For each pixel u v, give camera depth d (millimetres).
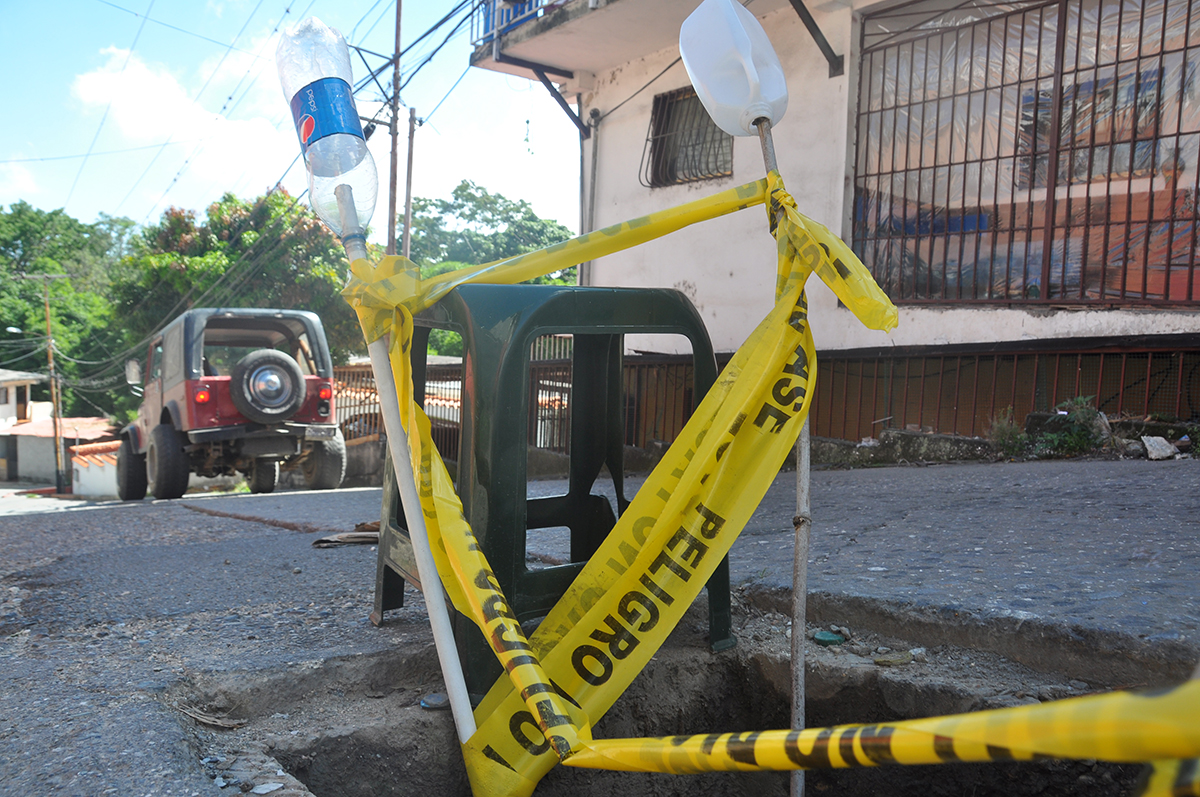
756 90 1929
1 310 38969
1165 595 2148
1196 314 5094
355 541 4035
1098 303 5566
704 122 8469
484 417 1898
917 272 6727
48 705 1804
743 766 1089
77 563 3695
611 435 2641
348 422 14680
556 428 9312
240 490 14398
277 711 1981
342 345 21656
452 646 1754
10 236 49844
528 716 1717
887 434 6145
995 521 3357
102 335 37625
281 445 8883
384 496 2479
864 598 2309
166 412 9289
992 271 6238
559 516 2637
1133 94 5500
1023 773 1812
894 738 888
